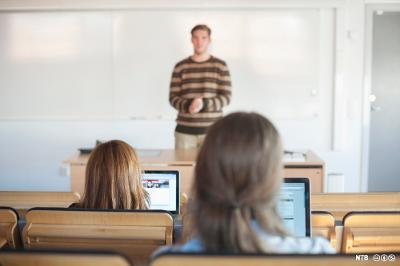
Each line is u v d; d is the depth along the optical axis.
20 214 1.54
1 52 4.31
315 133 4.37
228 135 0.80
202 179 0.82
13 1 4.20
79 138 4.41
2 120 4.40
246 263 0.77
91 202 1.48
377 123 4.46
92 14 4.25
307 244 0.87
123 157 1.50
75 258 0.84
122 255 0.83
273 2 4.16
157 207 1.90
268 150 0.80
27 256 0.85
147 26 4.24
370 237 1.32
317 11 4.21
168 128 4.38
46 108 4.38
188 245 0.86
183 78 3.94
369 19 4.27
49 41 4.29
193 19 4.21
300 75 4.29
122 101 4.35
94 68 4.31
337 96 4.30
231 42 4.24
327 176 3.56
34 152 4.45
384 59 4.38
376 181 4.55
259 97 4.32
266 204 0.82
